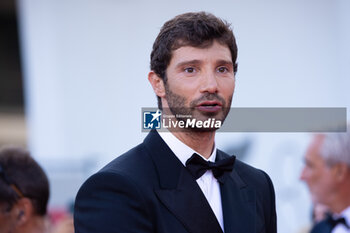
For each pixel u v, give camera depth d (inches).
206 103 232.1
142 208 221.8
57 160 587.8
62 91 609.9
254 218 247.4
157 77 247.9
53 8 609.9
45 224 297.6
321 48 596.1
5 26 1504.7
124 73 612.7
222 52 233.3
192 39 230.8
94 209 225.8
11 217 285.0
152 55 249.0
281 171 552.1
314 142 334.0
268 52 597.0
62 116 608.7
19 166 290.8
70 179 570.3
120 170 230.4
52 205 555.5
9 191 283.7
